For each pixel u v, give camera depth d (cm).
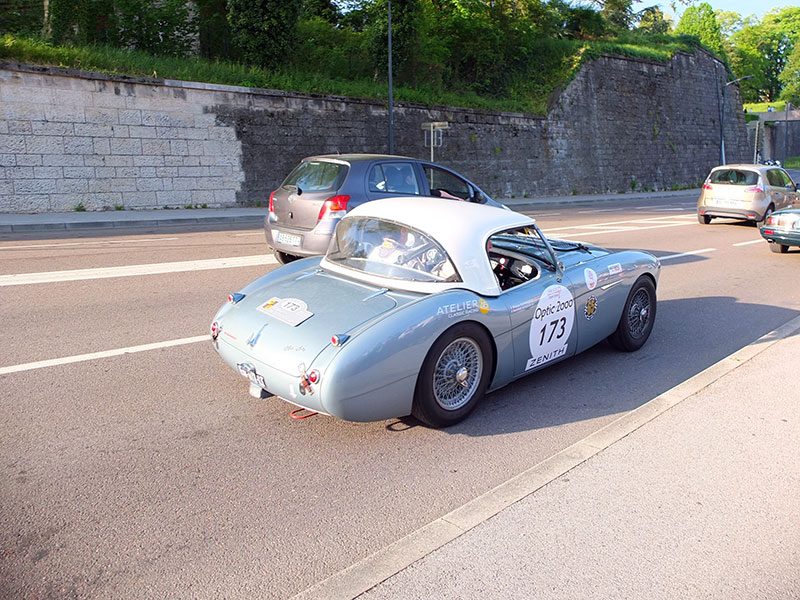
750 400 467
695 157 4622
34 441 402
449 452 407
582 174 3672
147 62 2056
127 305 726
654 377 557
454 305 423
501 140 3180
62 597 264
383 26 2812
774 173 1702
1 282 816
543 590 264
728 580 273
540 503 329
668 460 377
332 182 858
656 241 1379
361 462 391
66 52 1872
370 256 473
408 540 297
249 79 2244
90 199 1877
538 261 517
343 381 373
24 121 1742
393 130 2570
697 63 4631
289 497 349
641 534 304
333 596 258
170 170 2025
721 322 745
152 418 441
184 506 336
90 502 337
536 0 3791
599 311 558
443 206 496
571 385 534
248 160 2202
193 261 1012
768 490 346
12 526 313
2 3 2150
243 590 271
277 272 514
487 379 456
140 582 275
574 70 3612
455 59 3488
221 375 526
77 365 534
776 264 1127
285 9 2386
